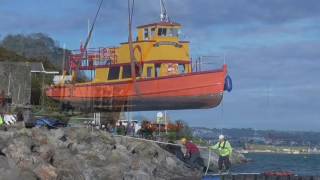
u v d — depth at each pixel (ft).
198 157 134.31
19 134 110.63
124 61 147.13
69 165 98.32
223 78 129.39
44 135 114.21
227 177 103.76
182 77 134.10
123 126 152.87
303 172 163.32
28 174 83.61
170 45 139.95
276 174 106.42
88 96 157.17
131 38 139.85
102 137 129.08
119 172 102.78
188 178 114.62
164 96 137.49
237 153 236.43
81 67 161.07
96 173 99.55
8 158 89.15
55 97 169.58
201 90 131.85
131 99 144.46
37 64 211.61
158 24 140.26
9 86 175.83
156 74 140.46
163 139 152.46
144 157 123.85
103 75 153.69
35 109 164.35
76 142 119.14
